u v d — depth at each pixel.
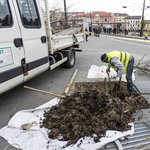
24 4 3.32
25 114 2.99
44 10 4.08
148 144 2.34
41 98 3.84
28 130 2.60
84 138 2.38
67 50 5.74
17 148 2.28
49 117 2.83
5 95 4.00
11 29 2.90
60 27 7.98
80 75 5.38
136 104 3.33
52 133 2.47
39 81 4.90
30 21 3.50
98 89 4.26
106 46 12.80
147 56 8.44
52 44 4.39
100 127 2.55
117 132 2.50
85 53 9.64
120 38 22.89
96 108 2.88
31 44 3.51
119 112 2.83
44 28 4.06
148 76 5.28
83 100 3.05
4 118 3.05
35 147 2.26
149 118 2.94
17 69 3.11
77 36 6.54
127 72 3.62
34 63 3.67
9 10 2.89
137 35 31.38
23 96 3.94
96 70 5.78
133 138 2.45
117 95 3.81
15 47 3.02
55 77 5.25
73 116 2.73
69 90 4.14
